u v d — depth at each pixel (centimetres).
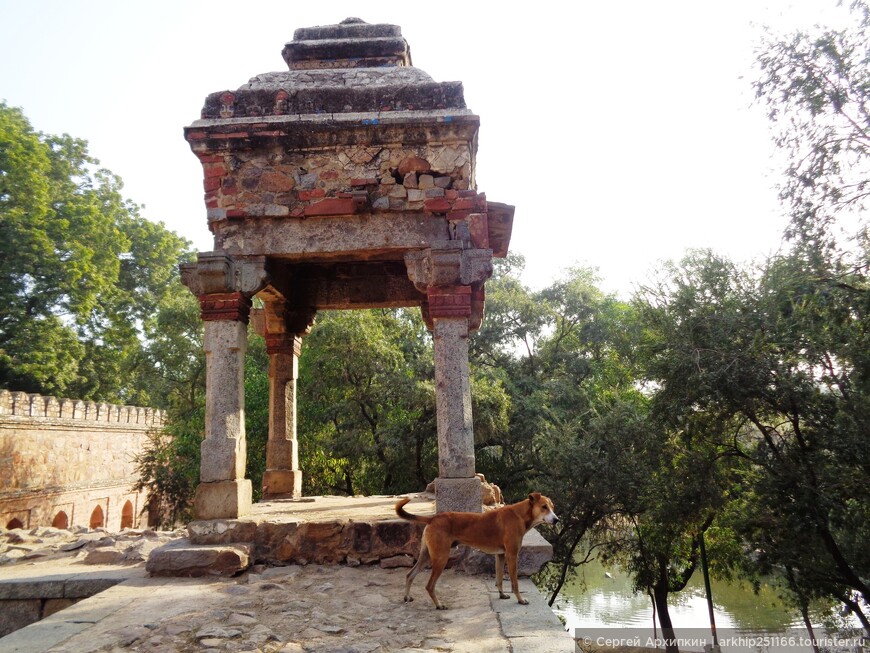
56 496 2153
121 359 3050
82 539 816
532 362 2684
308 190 725
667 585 2108
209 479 675
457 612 472
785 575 1641
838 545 1522
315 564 630
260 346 1938
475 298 837
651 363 1658
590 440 2003
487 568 597
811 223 1260
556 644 388
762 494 1478
